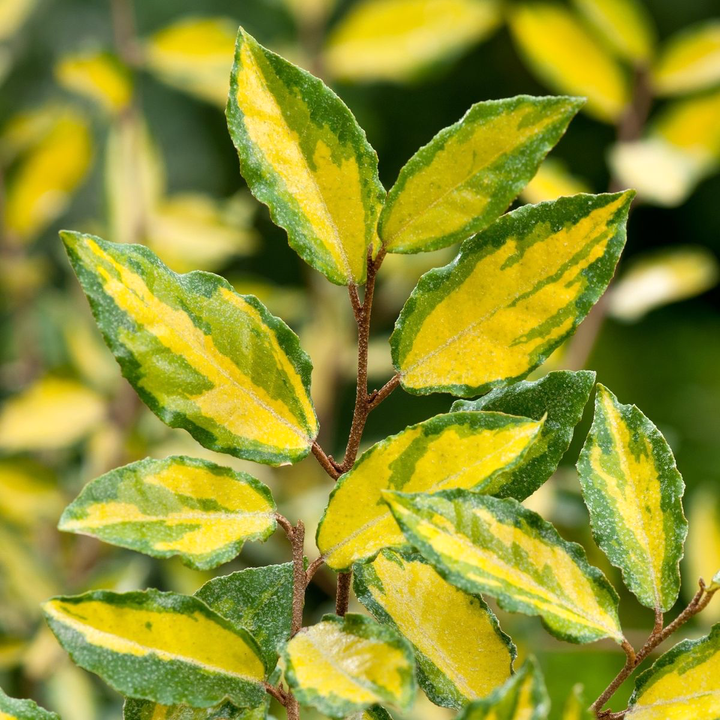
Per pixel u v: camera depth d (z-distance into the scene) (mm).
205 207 1378
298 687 649
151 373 669
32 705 680
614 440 692
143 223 1344
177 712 687
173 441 1377
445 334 680
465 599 696
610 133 2004
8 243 1385
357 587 697
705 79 1255
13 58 1869
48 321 1480
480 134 667
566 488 1250
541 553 666
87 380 1351
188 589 1319
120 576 1161
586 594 667
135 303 667
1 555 1185
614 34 1255
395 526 677
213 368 674
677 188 1227
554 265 675
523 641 1093
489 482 668
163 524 670
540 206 674
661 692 677
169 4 1940
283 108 674
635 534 685
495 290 677
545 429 688
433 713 1034
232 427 677
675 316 2125
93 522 666
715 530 1238
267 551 1329
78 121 1341
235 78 672
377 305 1539
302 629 662
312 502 1251
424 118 1961
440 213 671
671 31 2066
